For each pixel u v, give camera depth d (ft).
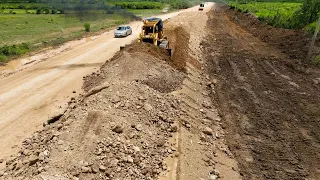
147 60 57.93
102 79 54.24
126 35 110.83
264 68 74.38
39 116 43.83
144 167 30.14
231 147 39.24
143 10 244.01
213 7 283.79
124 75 51.44
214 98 55.26
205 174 32.65
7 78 62.08
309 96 56.03
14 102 49.19
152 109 40.57
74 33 120.98
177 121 40.81
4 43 100.68
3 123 41.78
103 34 118.42
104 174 27.53
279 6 211.20
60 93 52.80
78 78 60.85
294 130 43.65
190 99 50.67
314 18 113.50
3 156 33.60
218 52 90.99
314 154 37.93
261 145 39.78
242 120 46.44
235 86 61.46
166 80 53.93
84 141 30.09
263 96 56.13
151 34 72.69
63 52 86.17
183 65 67.15
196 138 39.42
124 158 29.81
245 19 165.89
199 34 117.80
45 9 193.88
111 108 36.91
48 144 31.58
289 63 77.25
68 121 35.12
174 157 33.45
